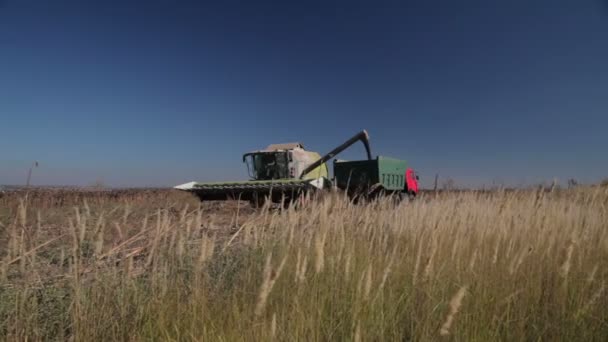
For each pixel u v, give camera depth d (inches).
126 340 116.6
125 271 132.6
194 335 111.9
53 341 114.1
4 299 121.0
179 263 147.1
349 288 135.0
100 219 130.7
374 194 495.2
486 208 221.0
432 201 244.1
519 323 126.0
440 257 157.2
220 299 130.4
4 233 192.4
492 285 143.4
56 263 167.9
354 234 195.6
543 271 159.3
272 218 185.2
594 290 145.3
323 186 456.4
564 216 214.7
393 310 124.7
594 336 126.6
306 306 123.0
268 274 99.3
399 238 185.9
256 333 107.5
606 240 189.2
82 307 116.4
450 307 91.7
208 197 514.3
